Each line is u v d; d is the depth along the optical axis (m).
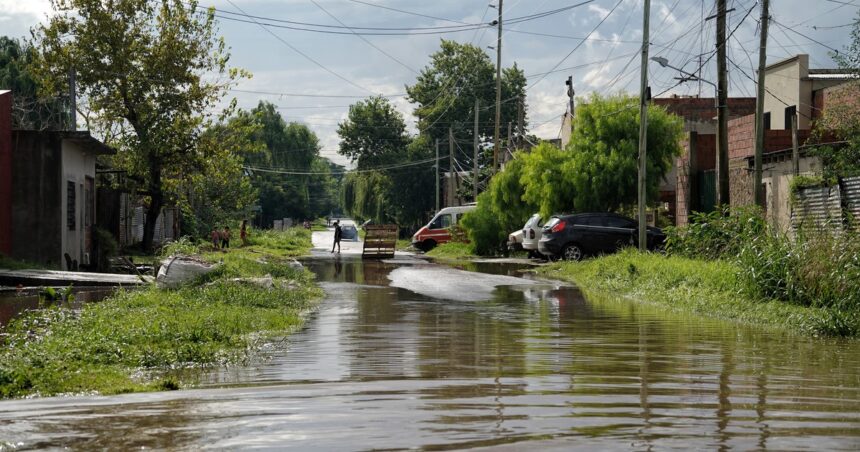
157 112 54.75
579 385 10.76
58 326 15.53
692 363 12.75
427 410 9.05
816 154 36.31
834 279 19.17
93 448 7.46
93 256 42.12
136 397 9.98
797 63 50.50
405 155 117.56
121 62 53.59
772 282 21.28
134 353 13.41
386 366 12.52
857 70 37.28
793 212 35.44
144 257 49.72
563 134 69.81
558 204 48.28
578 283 31.50
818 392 10.20
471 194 92.38
